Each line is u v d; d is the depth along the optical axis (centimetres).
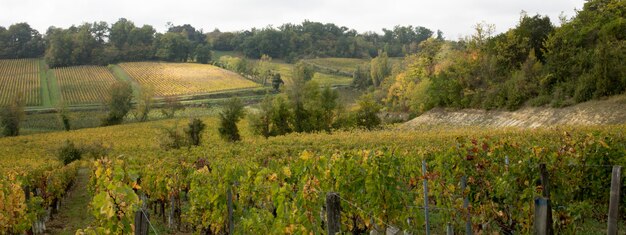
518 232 823
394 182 864
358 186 853
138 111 8000
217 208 1026
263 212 820
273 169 1256
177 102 8425
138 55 14212
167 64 13525
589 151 1068
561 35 4222
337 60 15688
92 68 12888
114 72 12294
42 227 1414
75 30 16112
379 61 11031
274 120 5197
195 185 1158
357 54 16812
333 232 560
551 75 3725
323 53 16525
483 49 5138
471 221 845
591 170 1038
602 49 3266
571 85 3491
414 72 7594
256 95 10162
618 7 4353
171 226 1383
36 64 13338
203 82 11269
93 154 4228
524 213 780
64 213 1811
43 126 7588
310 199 777
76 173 3000
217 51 17688
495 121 3975
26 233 1210
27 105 8981
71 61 13262
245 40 16725
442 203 933
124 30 15525
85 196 2302
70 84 10900
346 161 868
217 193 1018
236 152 2633
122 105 7838
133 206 643
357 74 11719
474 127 3762
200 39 19275
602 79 3219
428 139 2500
